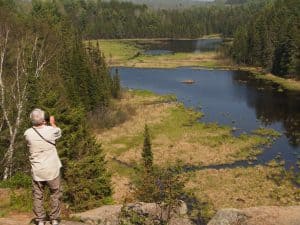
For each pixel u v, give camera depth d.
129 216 14.14
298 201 42.09
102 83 94.00
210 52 187.25
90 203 25.72
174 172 15.77
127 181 47.19
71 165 27.81
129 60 169.25
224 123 77.12
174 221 15.29
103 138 68.31
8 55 44.44
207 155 58.81
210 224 16.16
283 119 79.50
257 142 64.81
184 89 111.19
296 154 59.25
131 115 83.25
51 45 72.12
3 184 17.33
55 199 10.31
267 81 120.75
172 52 194.00
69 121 32.25
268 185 46.97
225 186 46.50
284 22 146.88
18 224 11.73
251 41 153.12
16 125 28.95
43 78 42.88
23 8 141.38
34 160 9.84
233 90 108.69
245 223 15.88
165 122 77.44
